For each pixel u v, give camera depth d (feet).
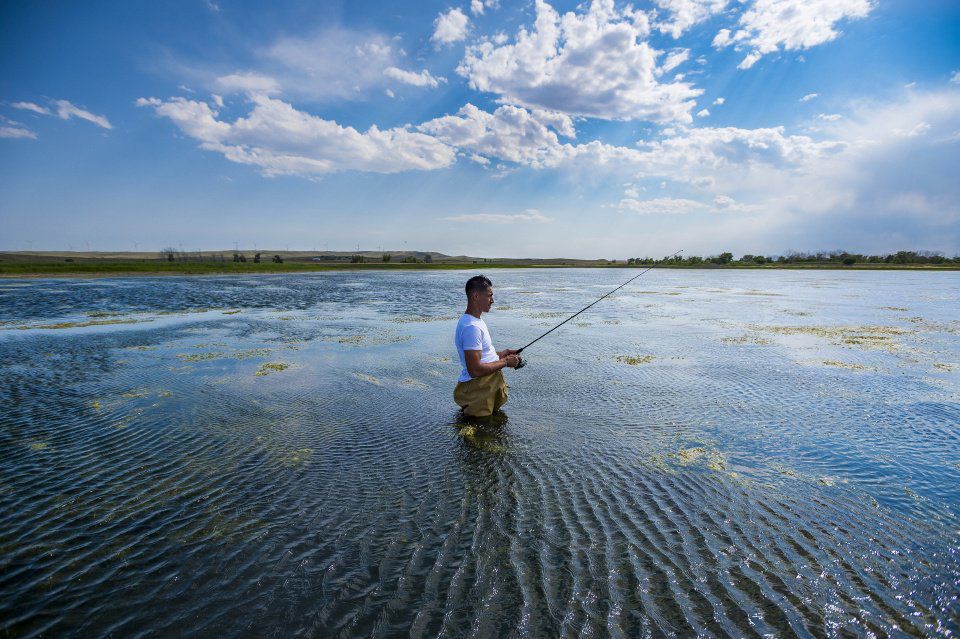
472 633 9.71
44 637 9.59
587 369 35.47
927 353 41.68
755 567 11.89
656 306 88.43
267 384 31.09
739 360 38.81
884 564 12.02
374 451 19.61
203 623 10.00
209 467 18.10
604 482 16.66
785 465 18.20
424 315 75.00
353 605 10.54
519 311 80.43
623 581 11.35
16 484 16.65
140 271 250.57
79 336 53.01
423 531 13.58
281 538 13.26
